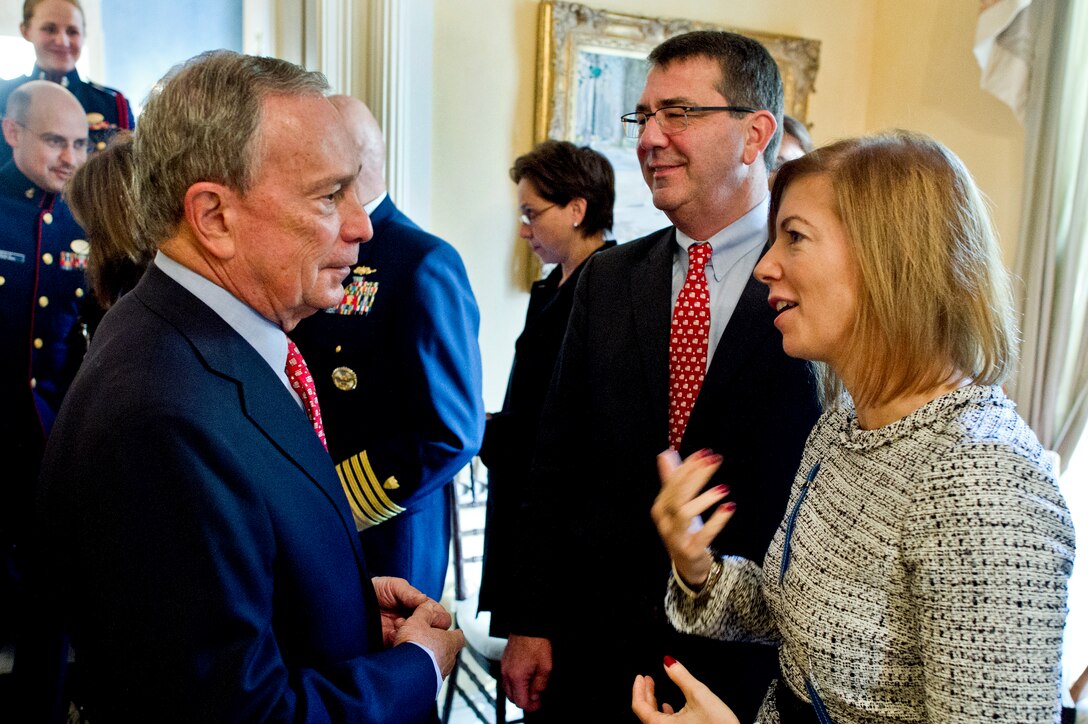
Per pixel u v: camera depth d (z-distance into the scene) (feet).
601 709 4.64
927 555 2.52
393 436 5.64
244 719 2.69
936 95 12.73
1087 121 10.50
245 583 2.77
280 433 3.07
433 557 6.40
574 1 11.64
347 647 3.29
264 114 2.96
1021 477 2.48
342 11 10.53
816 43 13.19
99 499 2.68
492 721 8.43
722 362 4.36
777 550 3.27
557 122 11.71
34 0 9.01
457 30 11.19
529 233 7.83
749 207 4.59
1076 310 10.84
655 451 4.51
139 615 2.65
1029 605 2.34
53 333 7.38
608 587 4.63
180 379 2.83
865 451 2.87
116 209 5.05
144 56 11.59
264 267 3.10
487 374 12.16
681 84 4.45
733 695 4.36
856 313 2.89
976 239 2.77
